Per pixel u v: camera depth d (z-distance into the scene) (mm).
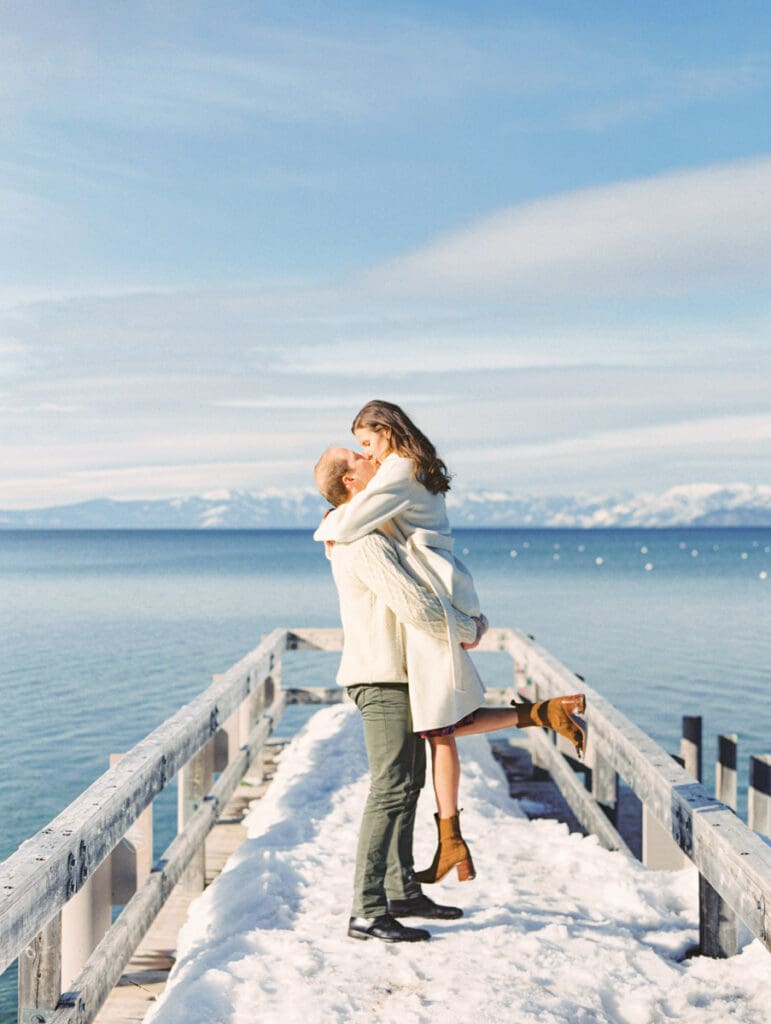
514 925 3736
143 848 3791
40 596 55031
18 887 2316
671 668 24828
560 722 3625
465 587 3539
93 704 19797
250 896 4078
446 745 3617
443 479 3633
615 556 136250
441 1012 2986
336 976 3299
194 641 31609
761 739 16594
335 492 3660
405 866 3764
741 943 3752
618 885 4203
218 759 5938
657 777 3852
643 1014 3064
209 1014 3059
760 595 54312
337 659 26484
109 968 3152
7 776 14188
